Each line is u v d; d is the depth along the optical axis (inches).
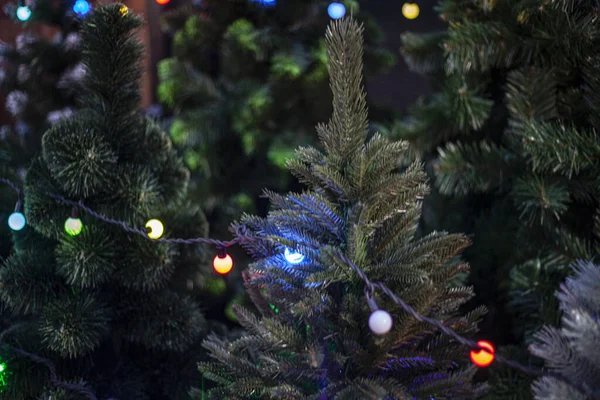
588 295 41.4
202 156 70.8
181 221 55.7
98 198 53.1
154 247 52.6
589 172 50.7
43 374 52.2
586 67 50.1
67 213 52.4
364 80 71.7
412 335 42.9
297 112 71.3
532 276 50.5
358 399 41.8
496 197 58.1
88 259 51.1
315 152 45.2
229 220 69.6
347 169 43.7
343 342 43.3
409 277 42.5
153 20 85.5
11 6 72.0
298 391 43.3
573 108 51.7
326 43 43.6
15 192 57.4
